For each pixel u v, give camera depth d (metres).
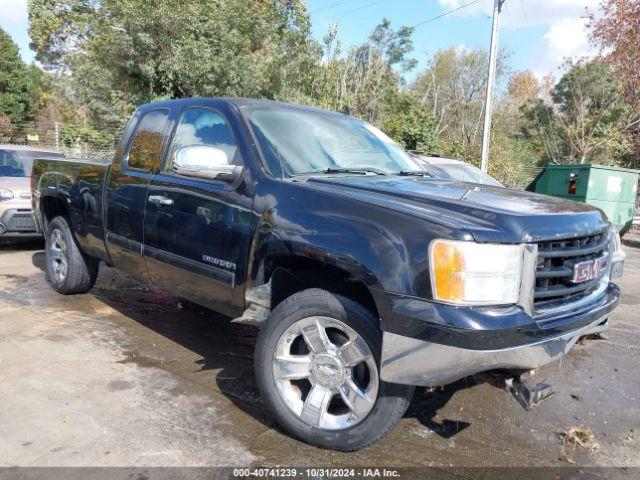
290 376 2.96
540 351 2.54
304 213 2.95
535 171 19.11
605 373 4.24
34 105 43.44
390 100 29.69
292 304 2.94
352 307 2.75
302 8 24.80
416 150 19.11
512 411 3.49
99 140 20.55
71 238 5.38
